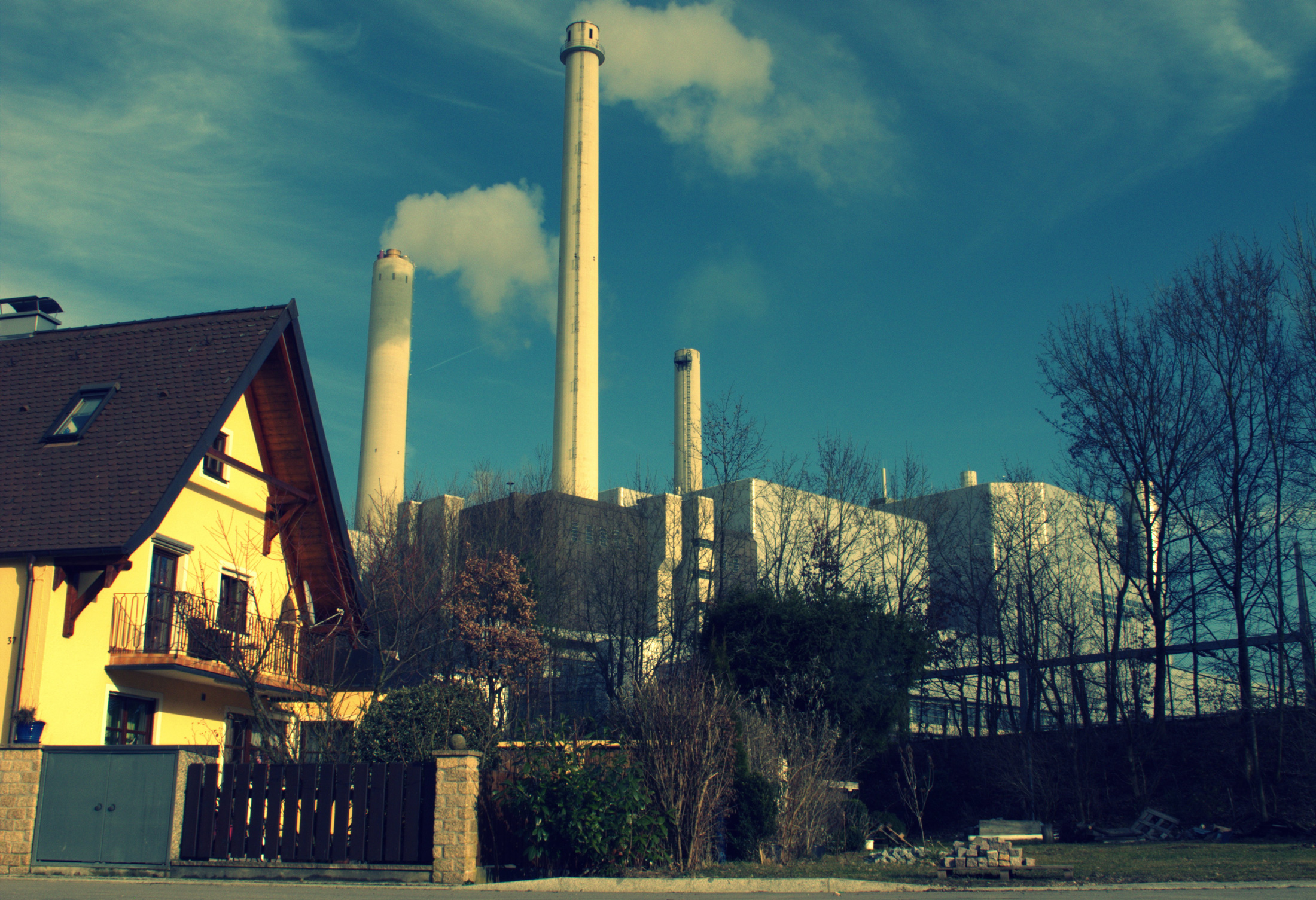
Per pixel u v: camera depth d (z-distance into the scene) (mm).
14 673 17375
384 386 70250
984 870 14211
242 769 14789
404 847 13984
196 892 12203
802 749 19922
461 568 36438
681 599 40125
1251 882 13617
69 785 15305
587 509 47469
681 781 16078
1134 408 33031
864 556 45906
